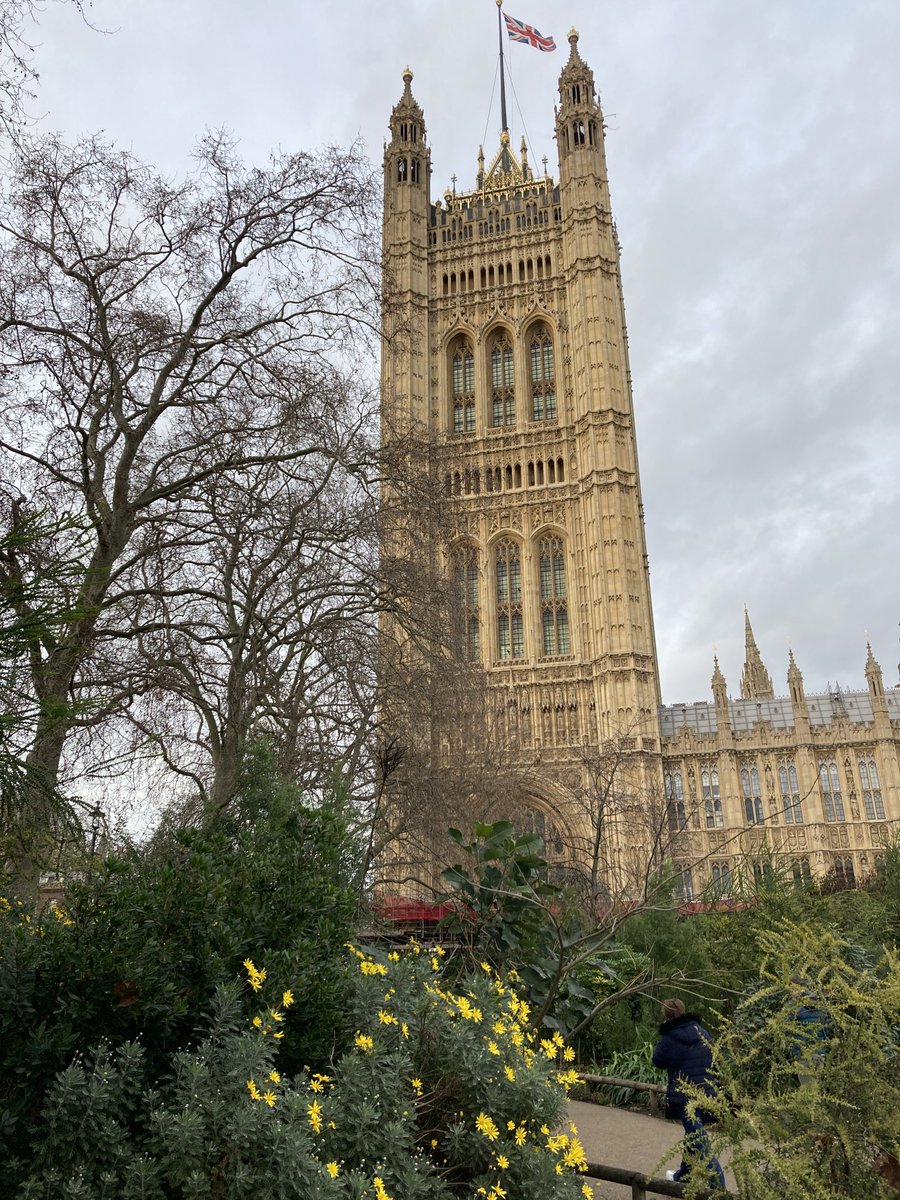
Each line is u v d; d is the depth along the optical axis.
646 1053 15.16
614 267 75.38
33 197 16.56
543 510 69.44
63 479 15.83
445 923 11.34
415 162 81.44
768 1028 6.00
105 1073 4.97
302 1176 4.95
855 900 22.62
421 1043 6.86
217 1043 5.69
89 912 5.82
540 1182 6.04
